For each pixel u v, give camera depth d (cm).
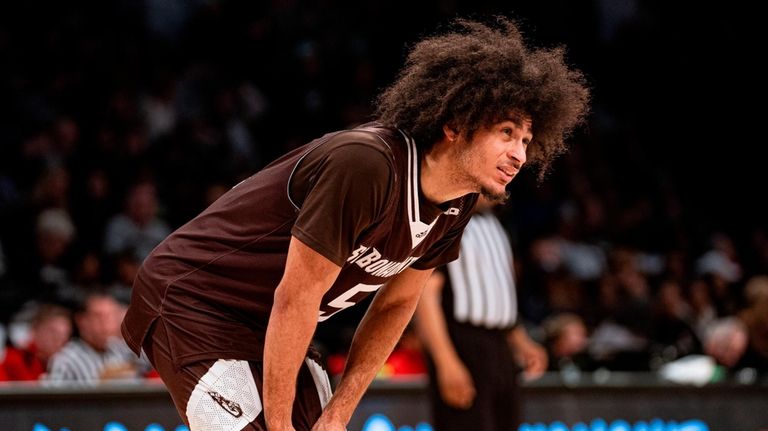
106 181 1120
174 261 385
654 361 980
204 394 366
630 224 1475
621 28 1791
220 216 383
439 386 675
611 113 1753
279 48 1466
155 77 1288
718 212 1706
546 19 1714
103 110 1221
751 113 1791
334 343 901
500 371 691
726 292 1267
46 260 977
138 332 391
